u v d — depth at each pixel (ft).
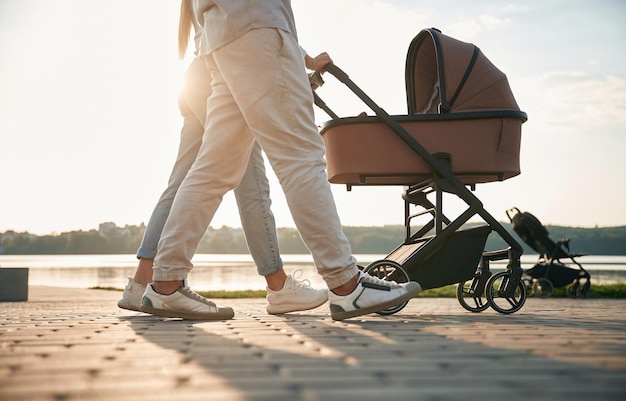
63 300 21.15
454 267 9.74
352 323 7.14
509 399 2.98
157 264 7.80
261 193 8.92
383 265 9.46
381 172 9.70
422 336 5.68
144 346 5.05
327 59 9.20
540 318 8.66
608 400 2.98
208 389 3.27
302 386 3.34
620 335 5.81
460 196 9.67
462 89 10.11
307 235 7.11
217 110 7.59
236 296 24.21
